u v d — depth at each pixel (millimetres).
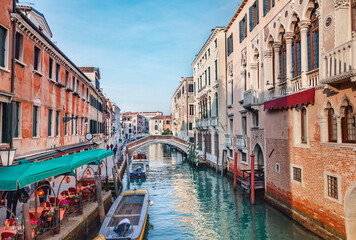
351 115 7590
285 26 11148
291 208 10773
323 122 8727
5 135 8578
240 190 16781
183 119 47375
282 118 11578
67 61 14875
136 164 25578
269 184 12992
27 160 9359
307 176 9609
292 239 9117
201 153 31406
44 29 17172
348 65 6848
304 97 9453
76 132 18078
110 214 9891
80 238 9008
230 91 20906
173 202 14992
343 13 7660
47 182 10102
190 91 44250
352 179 7340
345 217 7570
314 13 9492
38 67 11445
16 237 6340
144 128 119625
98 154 11477
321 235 8742
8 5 8641
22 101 9789
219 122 23078
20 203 10031
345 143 7656
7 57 8625
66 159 9203
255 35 14773
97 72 30297
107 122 41312
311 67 9562
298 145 10227
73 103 17031
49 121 12914
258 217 11484
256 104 14344
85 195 11234
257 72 15234
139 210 11609
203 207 13695
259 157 15547
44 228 7434
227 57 21250
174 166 30547
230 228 10617
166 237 10062
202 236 10047
